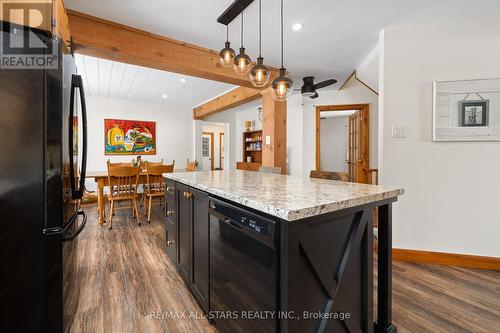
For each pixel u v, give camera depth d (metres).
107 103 5.64
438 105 2.36
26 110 1.15
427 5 2.12
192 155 6.78
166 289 1.95
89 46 2.29
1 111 1.12
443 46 2.36
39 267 1.19
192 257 1.77
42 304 1.20
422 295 1.85
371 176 4.47
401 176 2.49
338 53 3.14
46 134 1.18
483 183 2.30
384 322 1.43
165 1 2.06
